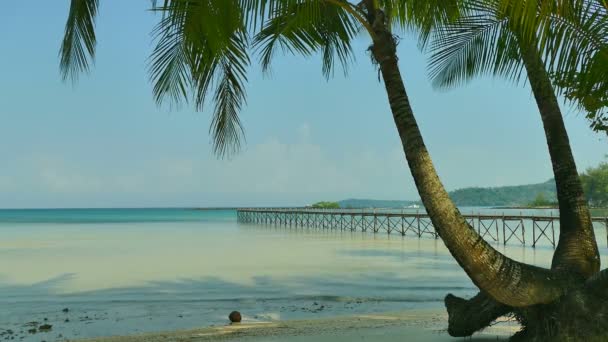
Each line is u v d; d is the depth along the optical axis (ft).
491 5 18.01
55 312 35.35
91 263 66.90
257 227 187.83
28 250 87.97
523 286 15.85
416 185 16.14
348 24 22.04
